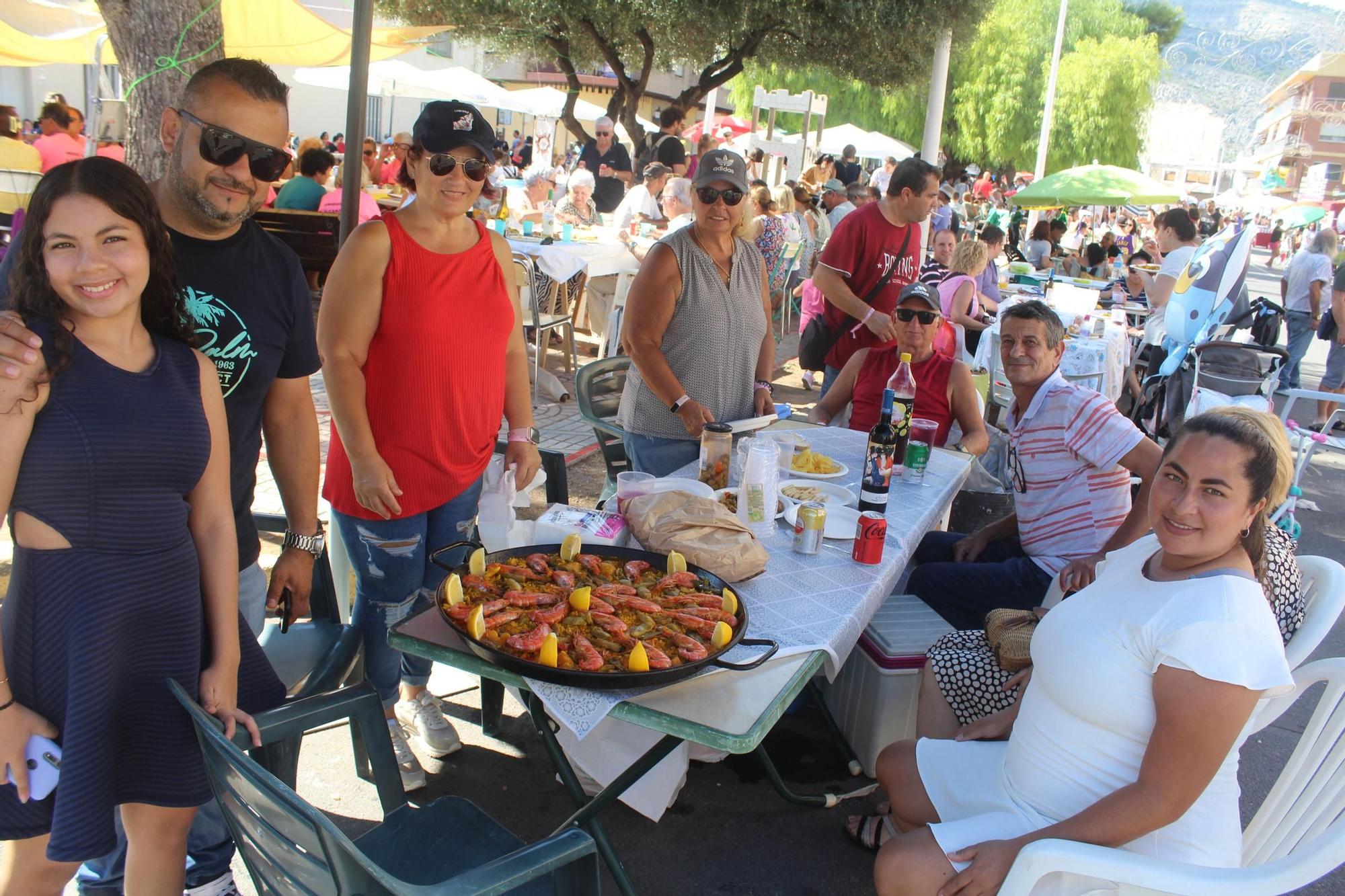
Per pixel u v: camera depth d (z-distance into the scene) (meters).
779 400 7.91
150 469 1.58
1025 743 1.99
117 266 1.48
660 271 3.32
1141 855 1.68
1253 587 1.72
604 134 10.77
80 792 1.54
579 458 5.80
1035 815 1.92
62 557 1.55
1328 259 9.42
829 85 31.62
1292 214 25.27
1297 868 1.60
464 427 2.58
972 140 34.69
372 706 1.93
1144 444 2.93
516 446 2.92
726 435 2.97
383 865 1.81
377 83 14.47
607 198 10.81
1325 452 8.11
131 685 1.63
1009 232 19.16
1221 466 1.71
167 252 1.62
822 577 2.45
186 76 4.91
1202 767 1.67
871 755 2.93
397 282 2.43
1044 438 3.13
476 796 2.77
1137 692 1.78
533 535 2.64
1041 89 33.97
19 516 1.54
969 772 2.14
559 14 13.94
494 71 26.23
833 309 4.91
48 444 1.49
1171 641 1.69
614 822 2.71
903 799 2.20
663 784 2.59
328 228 6.45
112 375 1.53
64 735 1.55
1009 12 33.88
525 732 3.12
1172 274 7.43
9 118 8.73
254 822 1.51
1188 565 1.80
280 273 2.06
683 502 2.48
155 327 1.66
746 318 3.50
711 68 14.90
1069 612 1.94
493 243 2.63
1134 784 1.74
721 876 2.53
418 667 2.88
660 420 3.53
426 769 2.88
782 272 9.81
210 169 1.80
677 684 1.83
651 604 2.02
